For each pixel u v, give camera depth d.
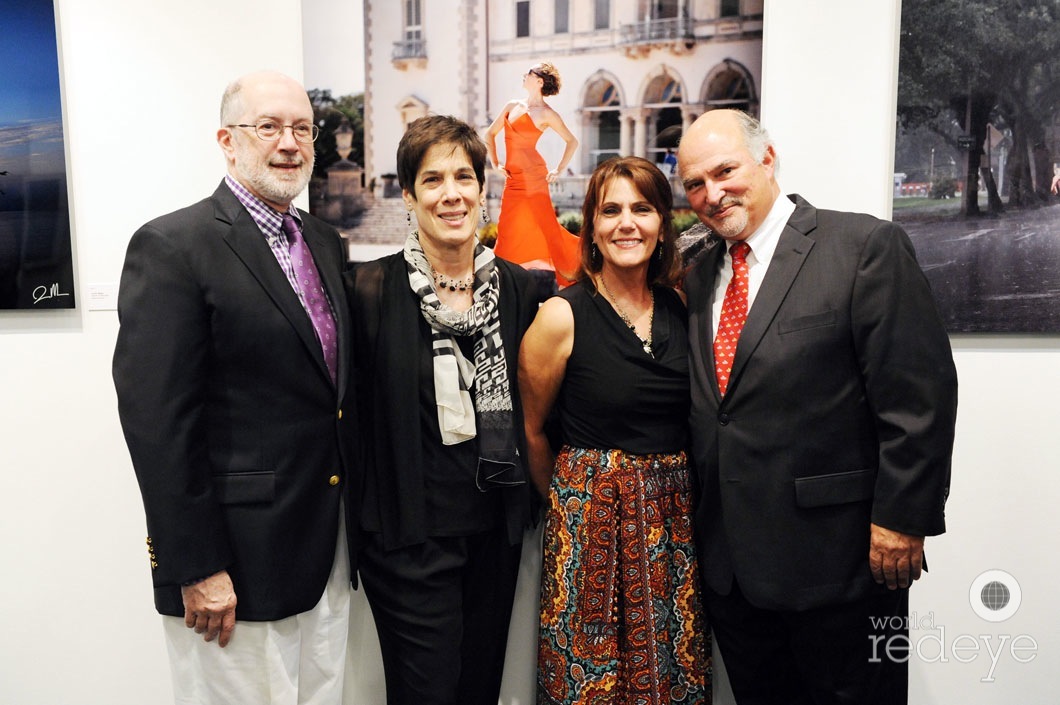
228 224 1.46
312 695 1.67
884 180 1.92
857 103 1.90
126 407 1.37
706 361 1.58
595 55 1.98
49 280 2.01
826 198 1.94
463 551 1.69
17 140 1.98
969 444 1.99
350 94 2.04
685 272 1.78
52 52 1.96
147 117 2.00
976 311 1.92
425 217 1.59
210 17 2.00
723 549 1.59
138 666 2.14
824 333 1.46
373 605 1.74
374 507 1.67
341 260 1.71
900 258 1.45
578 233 2.03
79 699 2.15
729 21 1.92
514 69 2.00
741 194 1.50
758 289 1.54
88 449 2.08
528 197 2.03
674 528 1.66
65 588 2.12
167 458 1.36
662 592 1.63
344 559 1.67
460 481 1.65
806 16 1.89
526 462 1.71
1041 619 2.03
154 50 1.99
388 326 1.62
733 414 1.52
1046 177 1.86
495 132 2.02
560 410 1.74
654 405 1.62
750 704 1.76
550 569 1.71
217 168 2.03
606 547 1.62
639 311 1.68
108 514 2.10
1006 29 1.84
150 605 2.12
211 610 1.44
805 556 1.49
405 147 1.59
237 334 1.43
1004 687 2.05
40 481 2.09
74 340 2.05
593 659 1.64
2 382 2.06
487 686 1.81
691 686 1.69
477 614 1.77
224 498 1.46
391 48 2.02
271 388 1.47
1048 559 2.01
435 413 1.63
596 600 1.63
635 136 1.98
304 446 1.51
